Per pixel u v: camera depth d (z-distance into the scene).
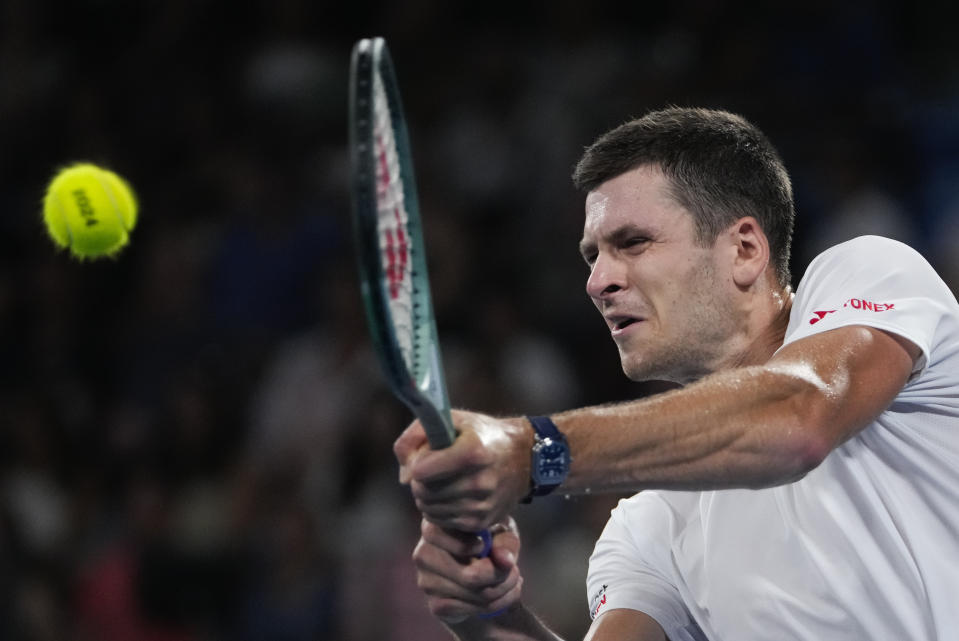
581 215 33.78
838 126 34.78
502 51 37.81
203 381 30.42
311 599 26.28
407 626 25.52
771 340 12.02
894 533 10.91
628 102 35.22
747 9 37.03
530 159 35.09
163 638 27.22
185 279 34.00
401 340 9.16
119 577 27.61
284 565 26.61
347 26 38.75
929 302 10.66
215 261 34.28
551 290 33.16
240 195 35.38
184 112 37.94
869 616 10.96
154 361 33.06
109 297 35.19
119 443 30.09
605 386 31.84
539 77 36.56
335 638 26.00
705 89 35.38
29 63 38.97
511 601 11.08
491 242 34.03
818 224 33.19
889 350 10.09
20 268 35.34
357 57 8.38
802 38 36.69
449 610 11.00
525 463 8.91
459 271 31.59
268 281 33.69
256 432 30.47
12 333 33.94
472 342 30.11
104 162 36.91
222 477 29.16
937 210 34.09
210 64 39.09
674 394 9.30
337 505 27.72
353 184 8.27
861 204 32.59
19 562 26.75
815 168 34.09
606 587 13.28
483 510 8.77
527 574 25.42
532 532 26.03
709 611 12.02
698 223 11.77
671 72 35.97
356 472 27.94
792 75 36.16
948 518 10.94
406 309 9.48
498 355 29.34
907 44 37.56
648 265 11.77
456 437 8.76
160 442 29.39
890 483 11.00
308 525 26.72
